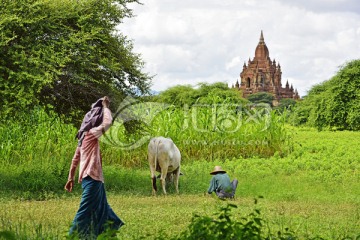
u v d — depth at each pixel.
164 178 17.81
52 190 17.14
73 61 17.31
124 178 19.75
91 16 17.77
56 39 17.47
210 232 6.77
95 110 9.01
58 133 24.16
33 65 16.66
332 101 58.69
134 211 12.39
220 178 16.11
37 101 16.84
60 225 9.88
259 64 133.25
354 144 35.91
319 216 12.44
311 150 30.73
